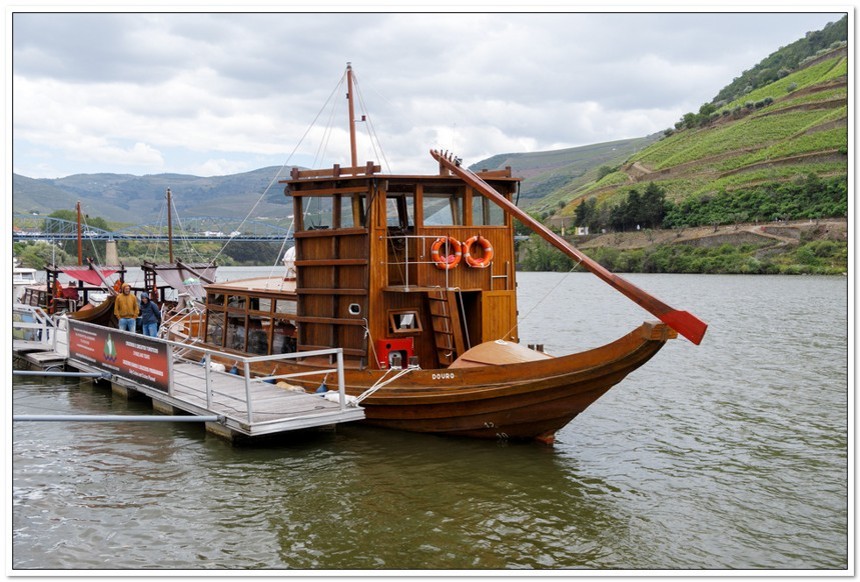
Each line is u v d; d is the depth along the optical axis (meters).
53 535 10.63
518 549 10.21
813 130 150.88
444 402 14.81
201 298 28.27
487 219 16.98
